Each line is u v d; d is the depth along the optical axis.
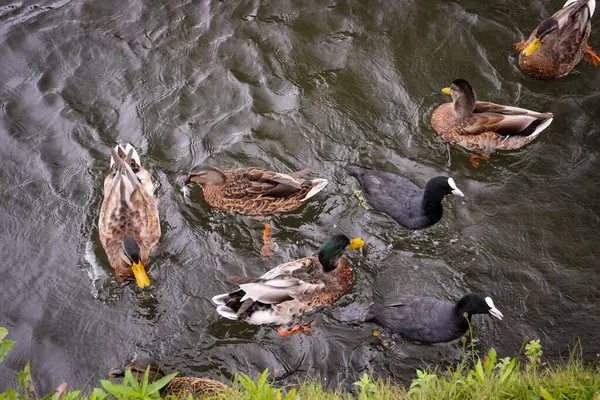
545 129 4.26
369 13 4.59
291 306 3.77
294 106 4.32
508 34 4.54
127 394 3.10
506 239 3.99
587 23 4.33
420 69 4.44
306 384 3.65
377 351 3.74
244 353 3.75
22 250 3.95
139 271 3.81
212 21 4.56
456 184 4.14
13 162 4.14
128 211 3.89
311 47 4.49
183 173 4.16
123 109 4.30
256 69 4.43
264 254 3.98
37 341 3.76
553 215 4.04
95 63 4.43
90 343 3.77
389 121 4.29
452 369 3.68
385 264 3.95
